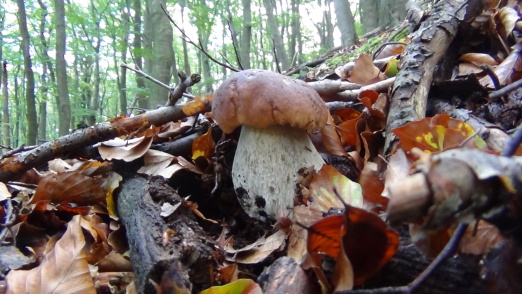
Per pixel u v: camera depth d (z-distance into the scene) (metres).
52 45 2.92
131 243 0.23
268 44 3.88
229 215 0.32
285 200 0.27
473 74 0.30
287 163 0.27
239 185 0.29
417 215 0.11
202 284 0.21
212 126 0.36
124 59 2.35
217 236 0.29
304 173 0.26
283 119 0.26
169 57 1.65
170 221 0.24
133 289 0.21
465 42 0.38
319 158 0.29
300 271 0.17
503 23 0.36
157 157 0.32
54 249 0.21
